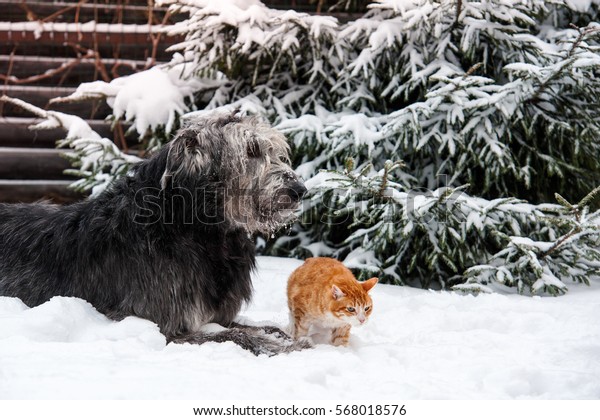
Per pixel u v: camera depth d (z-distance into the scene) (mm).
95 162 8898
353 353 4867
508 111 7848
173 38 11453
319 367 3971
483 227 7477
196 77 9391
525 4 8375
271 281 7336
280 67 9328
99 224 5297
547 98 8258
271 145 5477
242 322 5648
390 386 3879
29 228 5770
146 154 9320
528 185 7930
